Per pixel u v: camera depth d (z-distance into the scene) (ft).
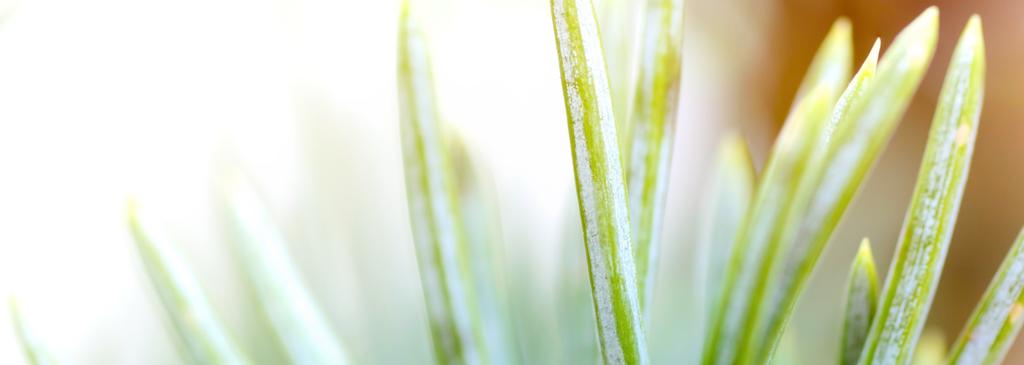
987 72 0.47
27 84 0.44
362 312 0.37
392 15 0.49
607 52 0.25
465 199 0.26
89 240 0.43
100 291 0.42
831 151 0.23
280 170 0.44
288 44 0.48
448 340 0.24
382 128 0.46
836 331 0.46
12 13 0.31
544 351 0.32
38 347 0.23
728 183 0.27
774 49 0.46
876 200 0.51
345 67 0.48
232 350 0.24
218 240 0.36
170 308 0.24
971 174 0.49
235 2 0.48
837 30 0.25
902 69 0.23
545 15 0.49
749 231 0.24
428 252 0.24
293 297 0.26
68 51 0.46
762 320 0.23
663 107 0.23
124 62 0.47
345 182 0.38
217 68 0.47
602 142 0.20
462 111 0.43
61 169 0.44
